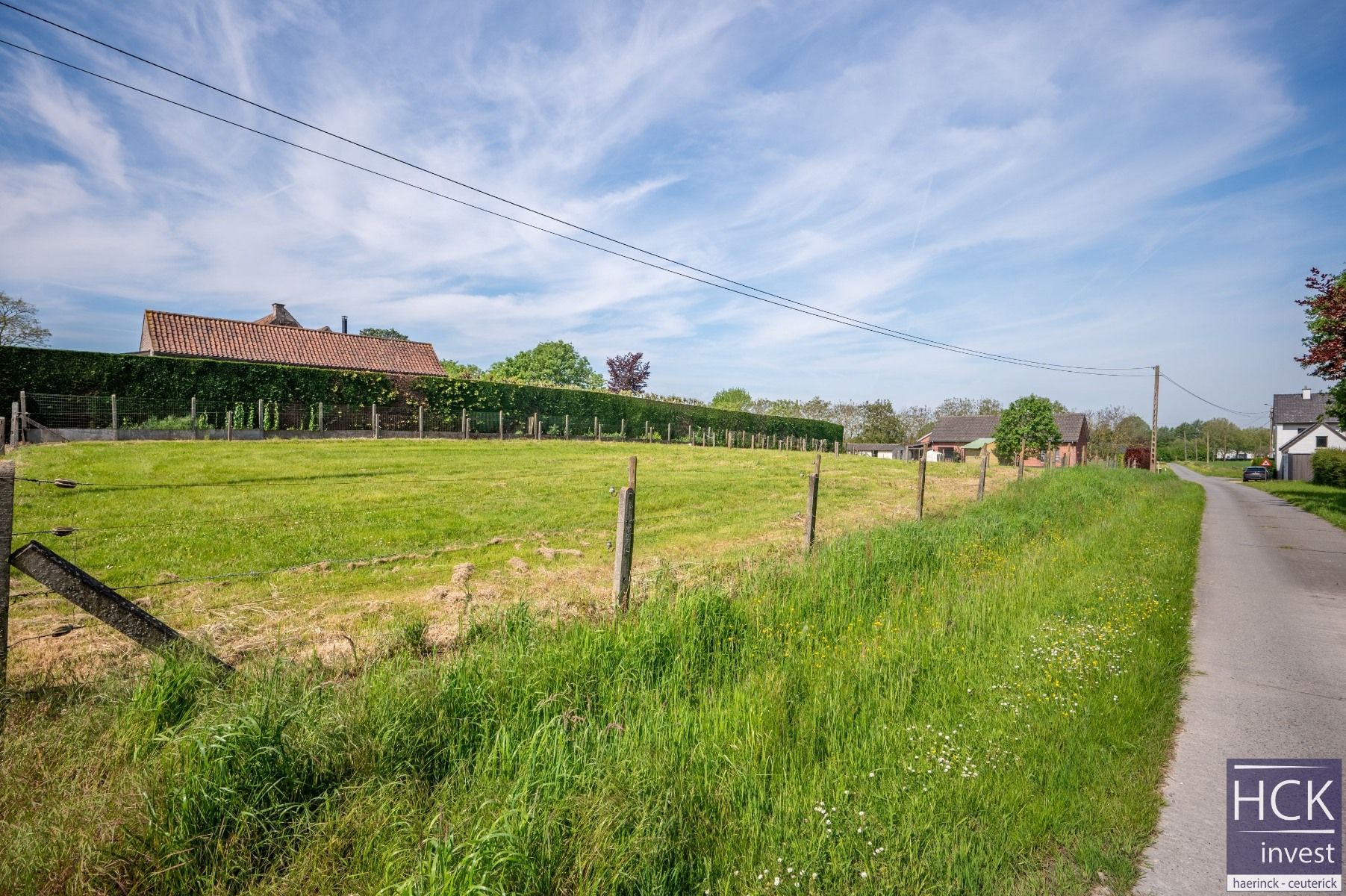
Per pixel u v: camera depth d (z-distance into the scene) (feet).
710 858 9.92
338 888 9.04
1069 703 15.69
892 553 27.78
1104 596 25.93
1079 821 11.49
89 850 9.00
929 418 319.68
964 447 230.07
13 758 11.00
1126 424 299.17
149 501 38.34
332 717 11.59
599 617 18.81
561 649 15.38
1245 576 34.32
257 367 83.51
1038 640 19.89
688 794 11.05
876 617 21.86
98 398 72.23
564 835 9.52
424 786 10.92
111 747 11.59
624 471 65.67
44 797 10.30
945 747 12.91
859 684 15.97
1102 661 18.56
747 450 119.75
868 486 71.05
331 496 43.45
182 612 21.72
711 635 17.89
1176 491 96.12
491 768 11.19
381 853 9.44
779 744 12.76
